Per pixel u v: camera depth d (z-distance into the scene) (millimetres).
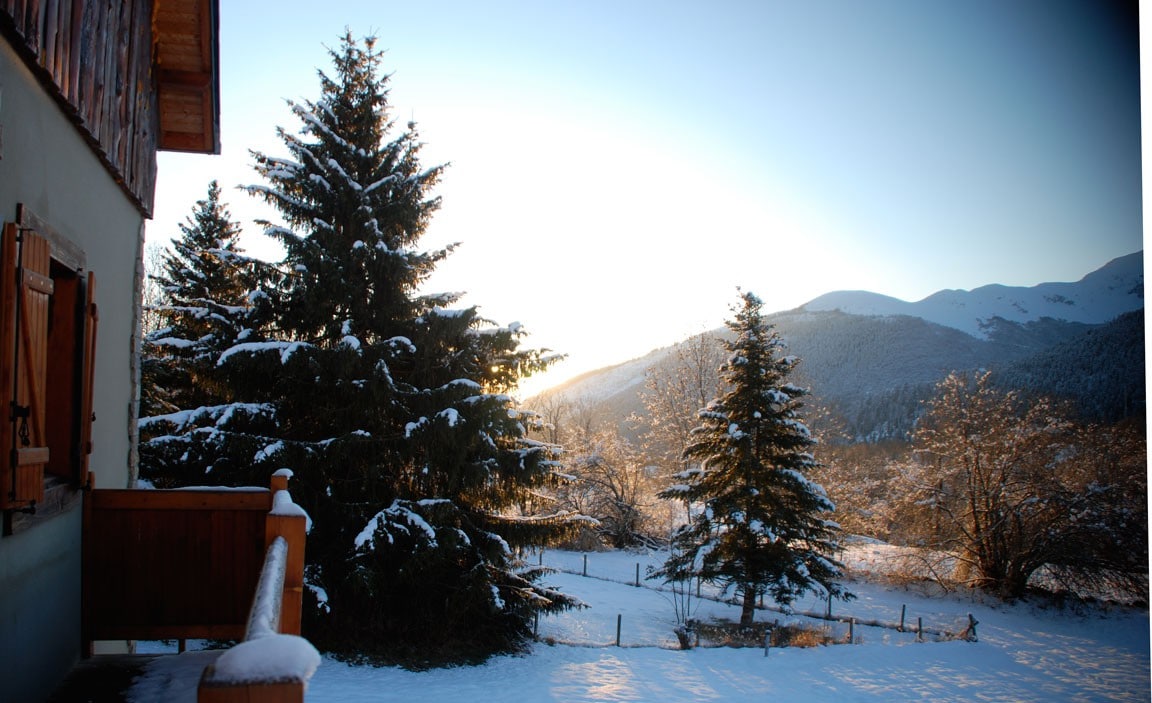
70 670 4582
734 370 19578
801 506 18984
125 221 6211
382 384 12078
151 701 4055
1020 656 17500
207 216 22031
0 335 3465
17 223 3707
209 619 5008
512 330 13539
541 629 17844
